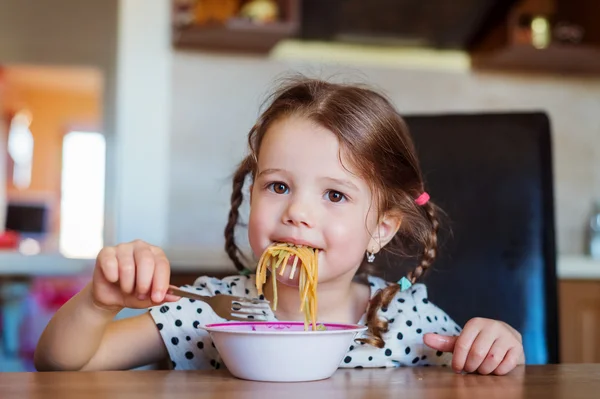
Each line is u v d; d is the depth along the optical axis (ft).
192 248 8.03
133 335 3.61
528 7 9.61
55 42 15.66
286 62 9.66
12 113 25.23
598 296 7.93
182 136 9.44
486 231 4.99
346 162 3.30
